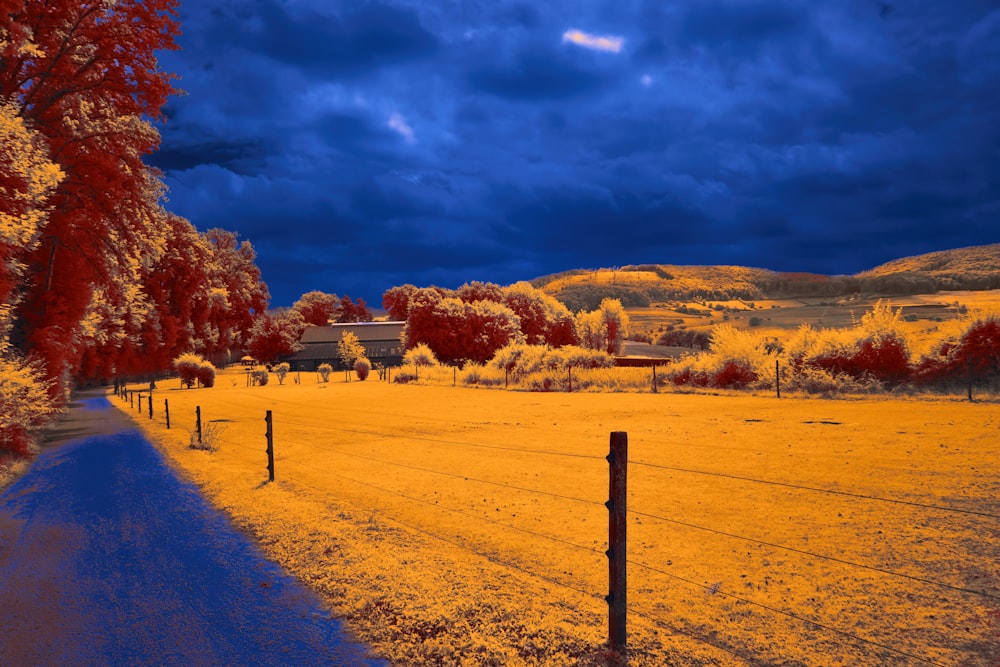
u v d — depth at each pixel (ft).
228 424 74.95
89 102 76.95
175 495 34.73
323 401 113.09
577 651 14.48
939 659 13.23
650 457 39.24
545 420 64.23
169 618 17.47
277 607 18.06
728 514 25.36
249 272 428.56
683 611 16.43
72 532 27.40
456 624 16.28
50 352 73.05
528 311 336.90
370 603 17.93
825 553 20.11
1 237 47.14
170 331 256.73
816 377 78.18
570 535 23.53
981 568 18.01
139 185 79.97
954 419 47.06
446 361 268.82
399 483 34.55
